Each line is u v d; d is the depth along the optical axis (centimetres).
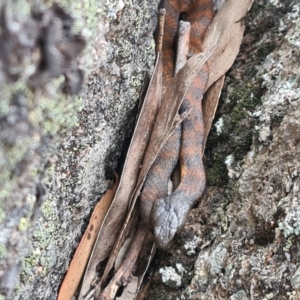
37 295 40
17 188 33
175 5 50
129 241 45
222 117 48
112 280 44
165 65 48
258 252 42
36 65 30
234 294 42
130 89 43
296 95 45
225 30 50
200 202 47
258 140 45
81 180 41
